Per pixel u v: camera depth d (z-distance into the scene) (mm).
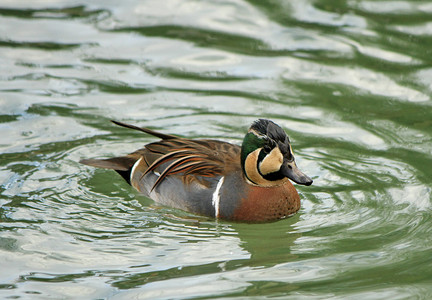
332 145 14023
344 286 9711
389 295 9445
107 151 13852
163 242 11148
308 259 10570
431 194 12305
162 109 15258
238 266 10375
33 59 17125
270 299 9398
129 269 10242
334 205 12273
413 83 16078
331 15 19219
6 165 13148
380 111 15117
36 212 11844
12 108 15062
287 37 18219
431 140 14062
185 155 12570
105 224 11680
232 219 12016
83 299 9430
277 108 15281
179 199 12383
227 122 14789
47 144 13945
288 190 12086
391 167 13250
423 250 10633
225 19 19156
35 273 10062
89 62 17078
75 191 12648
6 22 18797
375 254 10609
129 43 17969
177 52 17609
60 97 15570
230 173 12281
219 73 16719
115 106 15352
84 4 19906
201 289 9680
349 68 16781
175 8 19719
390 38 17953
